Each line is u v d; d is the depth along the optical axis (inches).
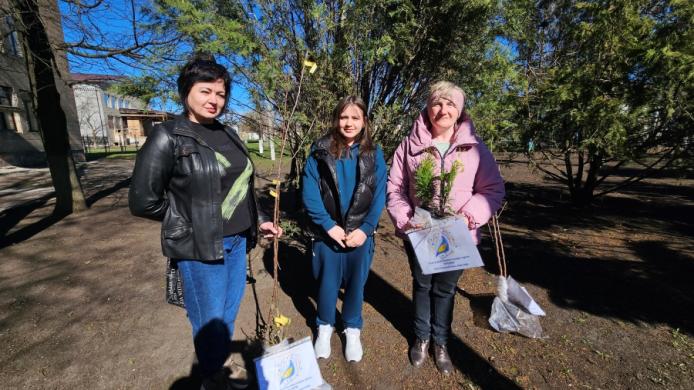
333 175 75.9
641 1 141.9
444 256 69.9
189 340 95.3
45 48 213.9
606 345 90.8
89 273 139.4
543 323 100.7
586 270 135.9
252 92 118.9
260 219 81.0
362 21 115.6
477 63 124.0
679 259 144.9
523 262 143.7
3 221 219.3
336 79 123.6
